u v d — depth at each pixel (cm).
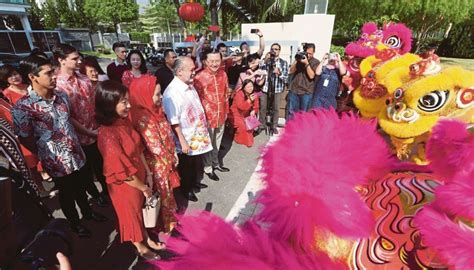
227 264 64
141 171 232
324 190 76
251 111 526
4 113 327
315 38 767
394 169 97
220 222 77
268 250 69
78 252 266
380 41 423
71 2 3372
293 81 525
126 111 206
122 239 228
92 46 3023
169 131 273
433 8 1277
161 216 268
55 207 348
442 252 62
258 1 1513
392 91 256
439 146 76
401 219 76
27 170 218
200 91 389
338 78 464
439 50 2100
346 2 1342
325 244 73
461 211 63
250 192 363
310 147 85
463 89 214
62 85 299
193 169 348
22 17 2030
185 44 702
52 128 247
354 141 91
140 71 428
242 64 589
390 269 71
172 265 69
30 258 107
